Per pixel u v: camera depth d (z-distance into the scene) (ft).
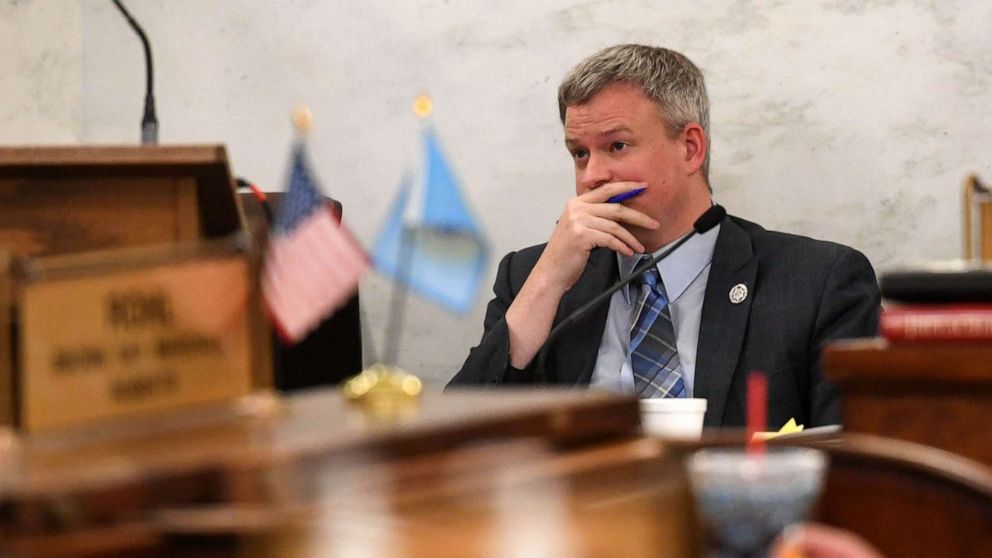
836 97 27.63
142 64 30.94
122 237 13.19
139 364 8.63
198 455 7.04
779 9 27.86
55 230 13.12
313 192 9.74
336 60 30.30
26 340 8.30
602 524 8.14
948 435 10.87
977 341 10.75
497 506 7.72
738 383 23.88
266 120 30.60
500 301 27.20
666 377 24.35
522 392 9.51
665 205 25.38
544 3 29.22
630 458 8.63
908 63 27.35
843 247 24.97
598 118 25.52
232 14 30.73
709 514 7.92
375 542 7.17
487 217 29.48
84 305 8.47
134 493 6.68
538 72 29.27
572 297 25.66
